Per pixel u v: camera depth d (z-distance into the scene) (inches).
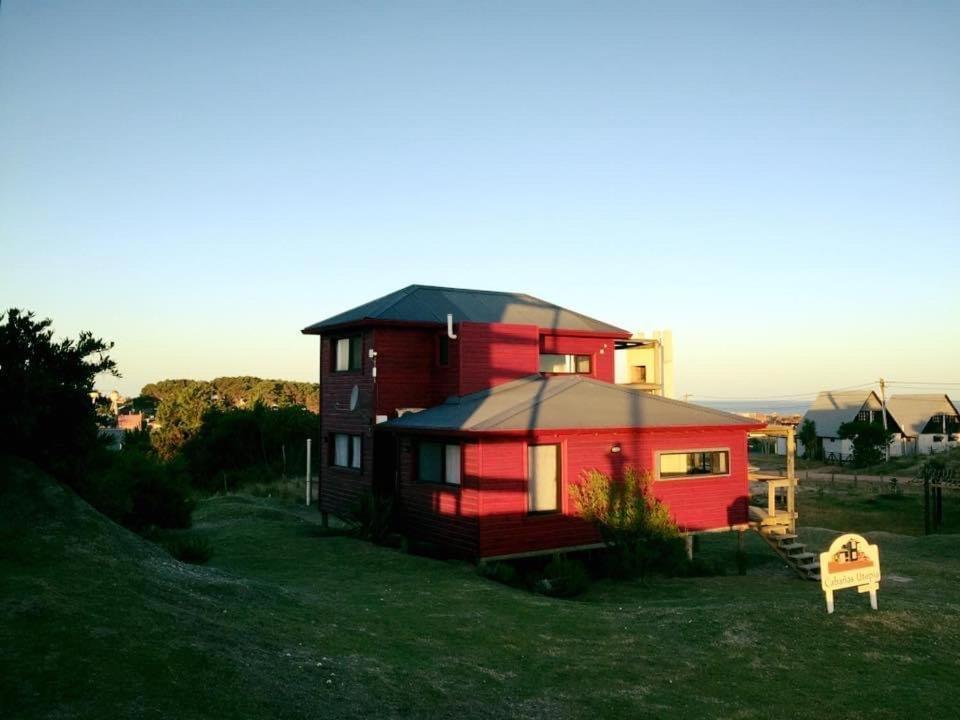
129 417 3034.0
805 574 730.8
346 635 390.0
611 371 1000.2
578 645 423.5
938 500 1378.0
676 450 772.6
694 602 579.8
